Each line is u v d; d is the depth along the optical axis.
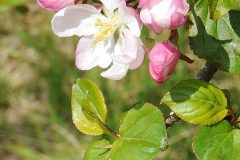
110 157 0.22
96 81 0.57
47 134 0.59
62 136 0.58
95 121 0.23
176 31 0.22
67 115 0.60
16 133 0.61
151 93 0.55
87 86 0.25
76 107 0.25
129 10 0.22
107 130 0.23
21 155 0.60
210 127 0.22
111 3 0.22
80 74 0.59
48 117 0.62
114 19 0.23
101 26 0.23
